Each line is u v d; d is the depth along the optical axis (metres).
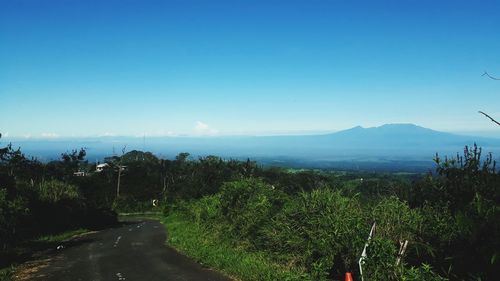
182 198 41.78
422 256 8.34
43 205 23.28
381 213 9.56
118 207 58.41
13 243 16.92
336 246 9.36
